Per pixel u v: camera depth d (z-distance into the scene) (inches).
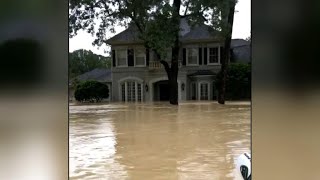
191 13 840.3
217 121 466.9
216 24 826.2
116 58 1187.3
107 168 208.2
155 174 193.2
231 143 286.8
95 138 331.9
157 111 675.4
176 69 876.0
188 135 343.3
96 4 807.1
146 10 793.6
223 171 193.5
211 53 1110.4
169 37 786.2
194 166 209.6
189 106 802.2
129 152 259.4
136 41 1149.7
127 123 466.0
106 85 1154.0
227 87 944.9
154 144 294.0
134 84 1175.6
